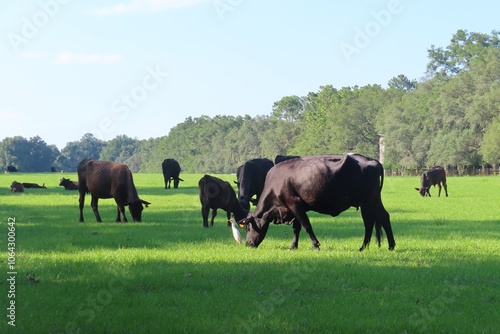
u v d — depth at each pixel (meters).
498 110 122.44
